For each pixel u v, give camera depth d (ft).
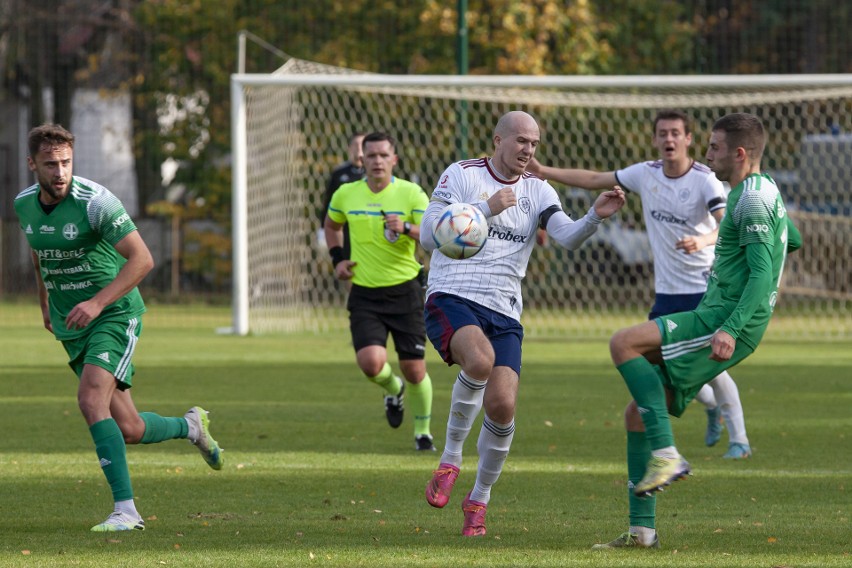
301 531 61.31
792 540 59.21
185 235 273.75
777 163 246.27
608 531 61.87
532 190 64.18
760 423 106.52
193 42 272.72
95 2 314.14
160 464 84.23
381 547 57.06
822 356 170.50
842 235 239.09
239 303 200.85
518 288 64.34
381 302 95.25
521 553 55.67
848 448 92.99
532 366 155.33
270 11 264.72
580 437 97.86
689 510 68.13
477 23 254.27
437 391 130.11
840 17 263.08
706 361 56.65
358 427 103.30
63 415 108.68
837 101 244.63
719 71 269.64
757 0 266.57
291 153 213.25
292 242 214.28
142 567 52.08
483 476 60.90
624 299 242.99
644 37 265.95
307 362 157.58
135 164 290.97
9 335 200.54
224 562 53.26
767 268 56.13
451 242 61.00
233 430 100.83
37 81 294.25
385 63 257.96
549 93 212.23
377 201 96.48
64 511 66.59
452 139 236.63
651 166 95.71
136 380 136.26
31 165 62.64
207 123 275.59
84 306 61.26
